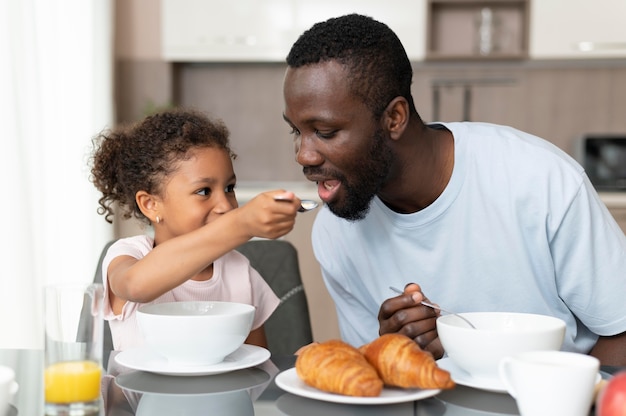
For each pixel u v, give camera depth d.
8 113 2.25
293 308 1.49
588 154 3.54
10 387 0.70
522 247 1.19
